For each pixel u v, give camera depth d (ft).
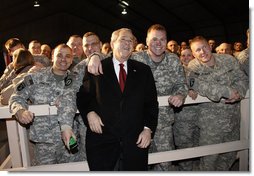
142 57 6.79
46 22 46.60
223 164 7.54
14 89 6.12
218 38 38.14
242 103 6.73
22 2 36.47
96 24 51.42
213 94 6.23
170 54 7.01
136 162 5.07
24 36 45.09
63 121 5.13
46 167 5.21
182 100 5.94
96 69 5.06
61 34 48.78
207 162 7.45
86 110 5.13
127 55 5.02
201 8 34.47
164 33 6.46
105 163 5.04
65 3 41.60
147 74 5.29
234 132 7.60
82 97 5.16
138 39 53.52
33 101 6.37
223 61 7.30
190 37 44.37
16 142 5.83
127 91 4.99
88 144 5.20
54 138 6.30
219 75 7.16
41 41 47.09
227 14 33.94
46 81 6.43
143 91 5.12
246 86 6.72
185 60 12.43
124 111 4.95
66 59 6.39
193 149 6.05
